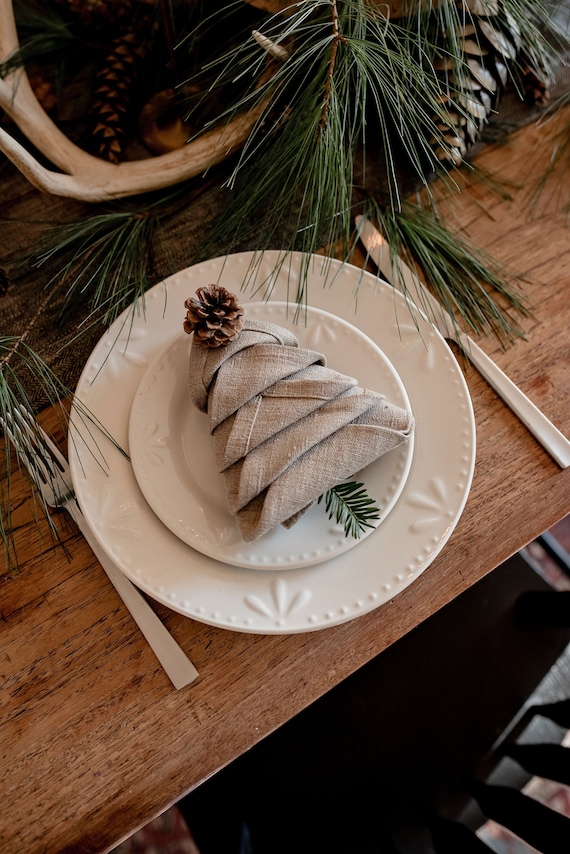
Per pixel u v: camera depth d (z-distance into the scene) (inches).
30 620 22.8
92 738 21.8
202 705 22.0
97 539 22.0
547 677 29.4
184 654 22.2
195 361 22.0
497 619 30.3
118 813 21.2
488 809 26.7
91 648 22.5
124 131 28.2
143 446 22.7
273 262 24.7
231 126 26.7
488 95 26.2
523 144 28.8
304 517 22.1
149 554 22.0
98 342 23.9
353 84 25.7
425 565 21.9
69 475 23.4
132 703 22.0
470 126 26.1
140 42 28.8
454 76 25.3
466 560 23.2
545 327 26.0
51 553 23.4
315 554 21.7
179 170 26.8
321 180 23.1
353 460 21.2
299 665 22.3
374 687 29.7
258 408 21.2
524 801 25.8
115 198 26.8
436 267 26.3
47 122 26.5
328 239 26.4
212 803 28.5
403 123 23.4
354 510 21.8
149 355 24.0
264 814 28.4
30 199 28.0
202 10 27.0
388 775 28.5
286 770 28.9
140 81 28.9
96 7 28.5
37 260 26.6
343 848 27.6
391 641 22.5
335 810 28.2
